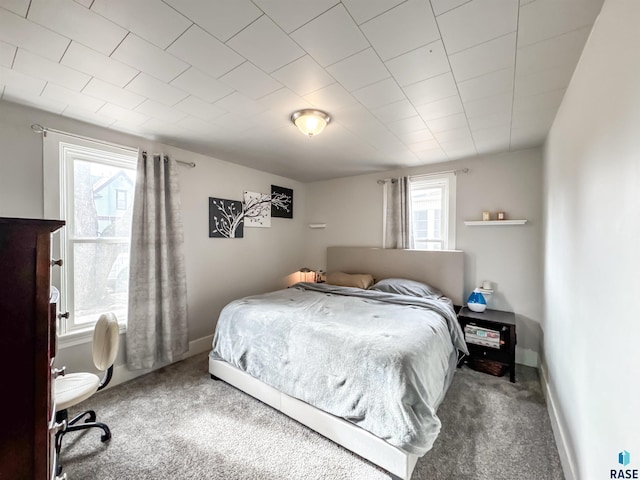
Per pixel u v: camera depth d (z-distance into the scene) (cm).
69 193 227
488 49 133
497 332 262
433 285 328
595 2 104
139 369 256
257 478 148
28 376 79
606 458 98
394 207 369
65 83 168
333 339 181
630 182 82
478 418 198
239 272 364
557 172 196
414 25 118
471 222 297
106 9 109
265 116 215
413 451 139
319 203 455
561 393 172
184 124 231
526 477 149
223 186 341
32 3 106
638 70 76
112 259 254
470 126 227
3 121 192
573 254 150
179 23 118
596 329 111
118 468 154
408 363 154
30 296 79
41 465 81
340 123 224
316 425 178
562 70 148
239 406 212
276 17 114
